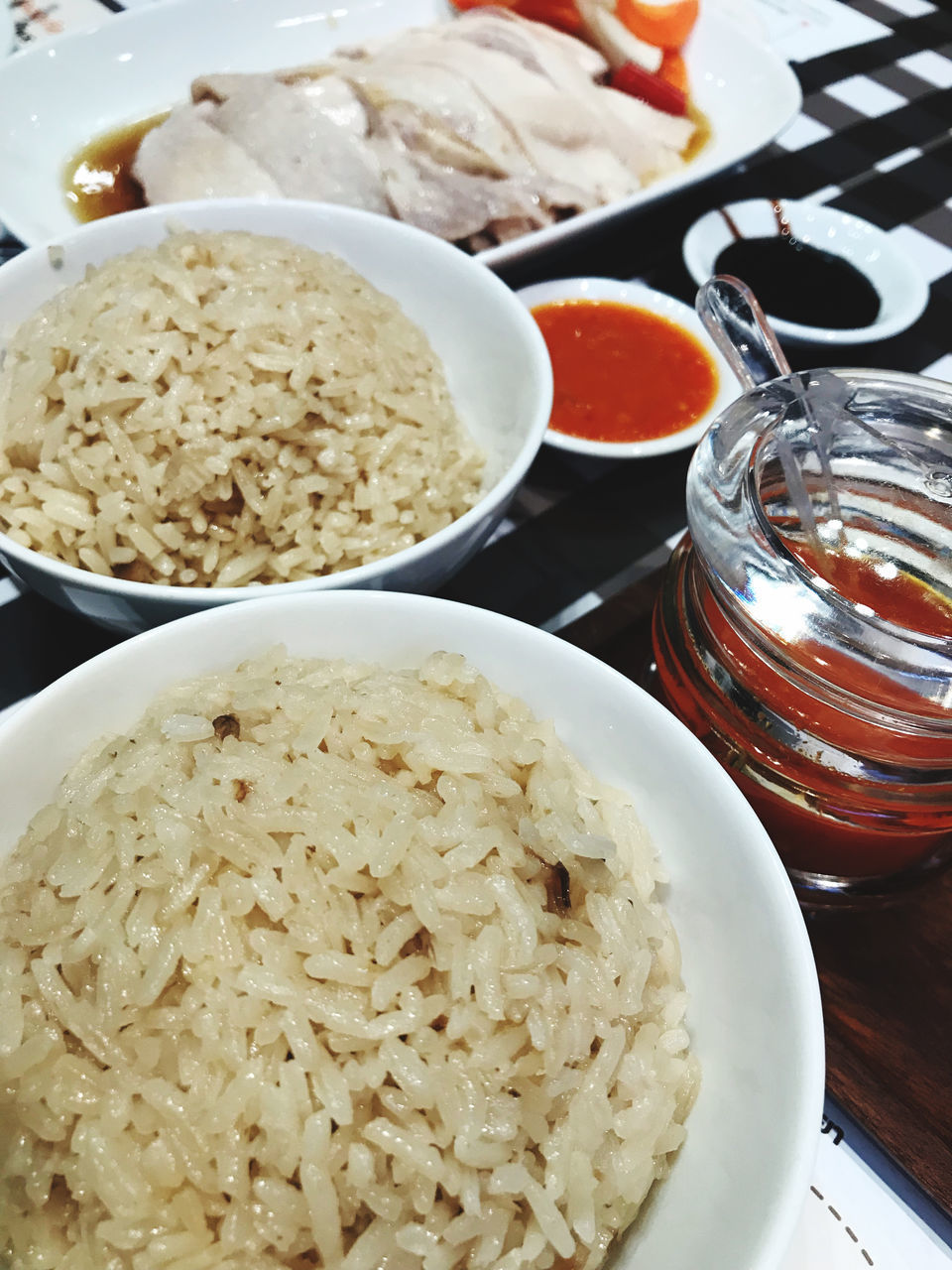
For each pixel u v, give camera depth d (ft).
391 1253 0.34
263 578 0.62
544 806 0.44
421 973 0.38
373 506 0.62
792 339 0.84
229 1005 0.36
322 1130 0.34
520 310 0.68
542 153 0.99
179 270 0.63
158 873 0.38
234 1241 0.34
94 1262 0.34
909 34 1.38
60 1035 0.36
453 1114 0.35
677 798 0.46
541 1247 0.35
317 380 0.61
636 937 0.41
